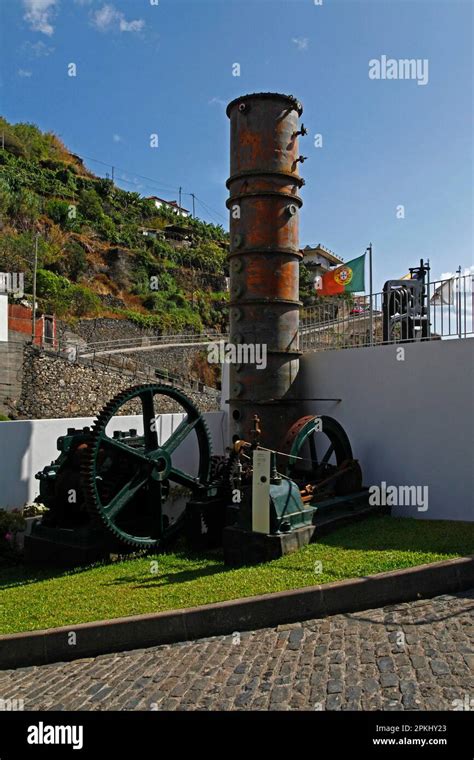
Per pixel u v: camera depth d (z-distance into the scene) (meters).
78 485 8.77
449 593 5.74
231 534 7.47
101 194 59.53
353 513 8.56
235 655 4.90
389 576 5.65
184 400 10.02
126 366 34.38
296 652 4.81
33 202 44.53
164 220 66.81
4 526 8.95
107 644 5.39
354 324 11.57
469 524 8.18
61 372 27.11
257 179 10.05
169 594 6.14
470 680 4.08
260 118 10.05
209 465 10.44
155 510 9.24
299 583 5.85
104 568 8.04
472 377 8.70
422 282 11.41
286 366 10.27
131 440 9.52
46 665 5.29
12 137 53.84
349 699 4.01
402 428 9.51
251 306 10.14
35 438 9.96
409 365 9.45
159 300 47.16
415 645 4.66
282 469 8.59
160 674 4.73
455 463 8.85
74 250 43.47
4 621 5.84
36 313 30.52
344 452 9.71
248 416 10.15
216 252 63.34
